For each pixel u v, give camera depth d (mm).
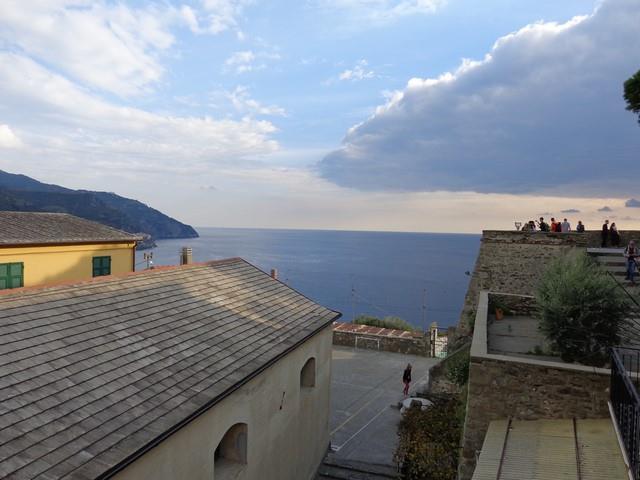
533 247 18281
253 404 9961
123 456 5969
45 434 5750
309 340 13438
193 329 10250
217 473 9203
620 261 16297
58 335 7805
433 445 11398
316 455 14203
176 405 7469
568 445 6676
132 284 10969
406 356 26172
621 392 6234
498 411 7961
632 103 10859
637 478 5129
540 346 10117
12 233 13961
